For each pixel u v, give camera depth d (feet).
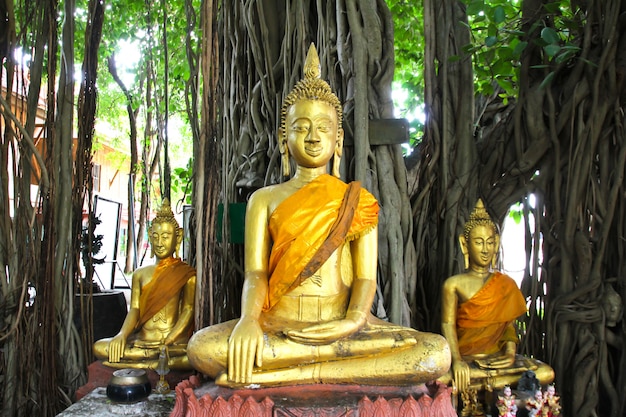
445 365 9.93
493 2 17.92
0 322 14.15
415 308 15.55
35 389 14.19
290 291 10.88
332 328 9.97
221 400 9.07
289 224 10.82
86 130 16.01
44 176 14.55
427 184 16.26
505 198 16.08
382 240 14.70
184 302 14.30
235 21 17.33
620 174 14.19
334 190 11.14
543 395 10.99
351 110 15.10
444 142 16.24
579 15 15.80
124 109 36.73
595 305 14.12
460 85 16.49
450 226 15.89
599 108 14.51
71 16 15.99
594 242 14.56
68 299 15.39
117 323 17.39
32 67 15.51
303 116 11.39
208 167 13.43
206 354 9.80
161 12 24.47
